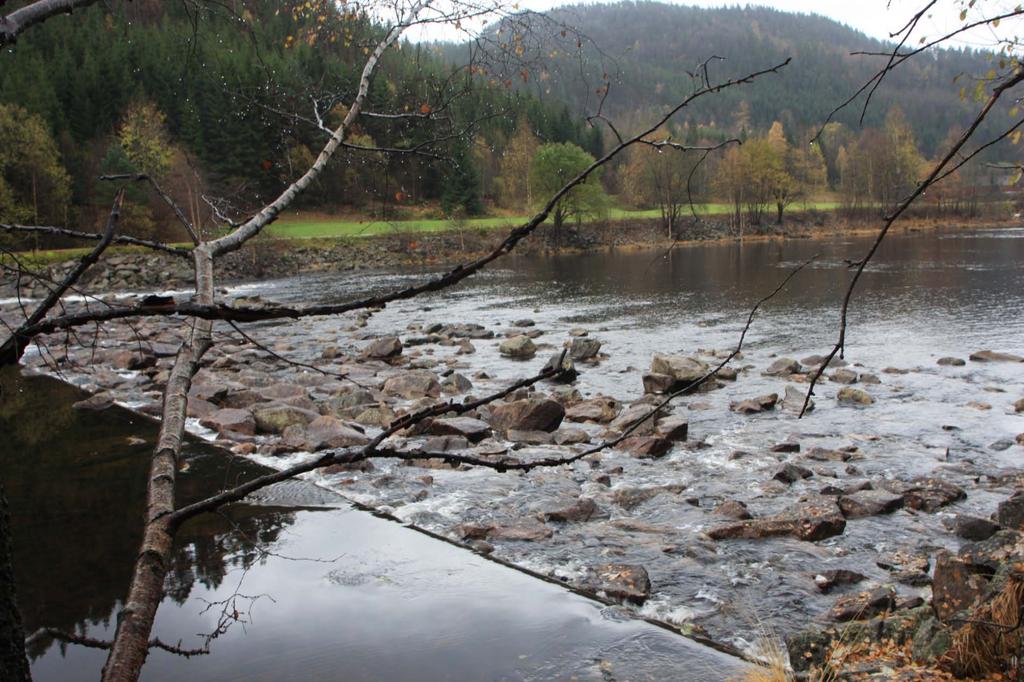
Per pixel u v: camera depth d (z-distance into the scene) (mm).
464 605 7590
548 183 65312
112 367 21969
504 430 14617
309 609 7496
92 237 2646
